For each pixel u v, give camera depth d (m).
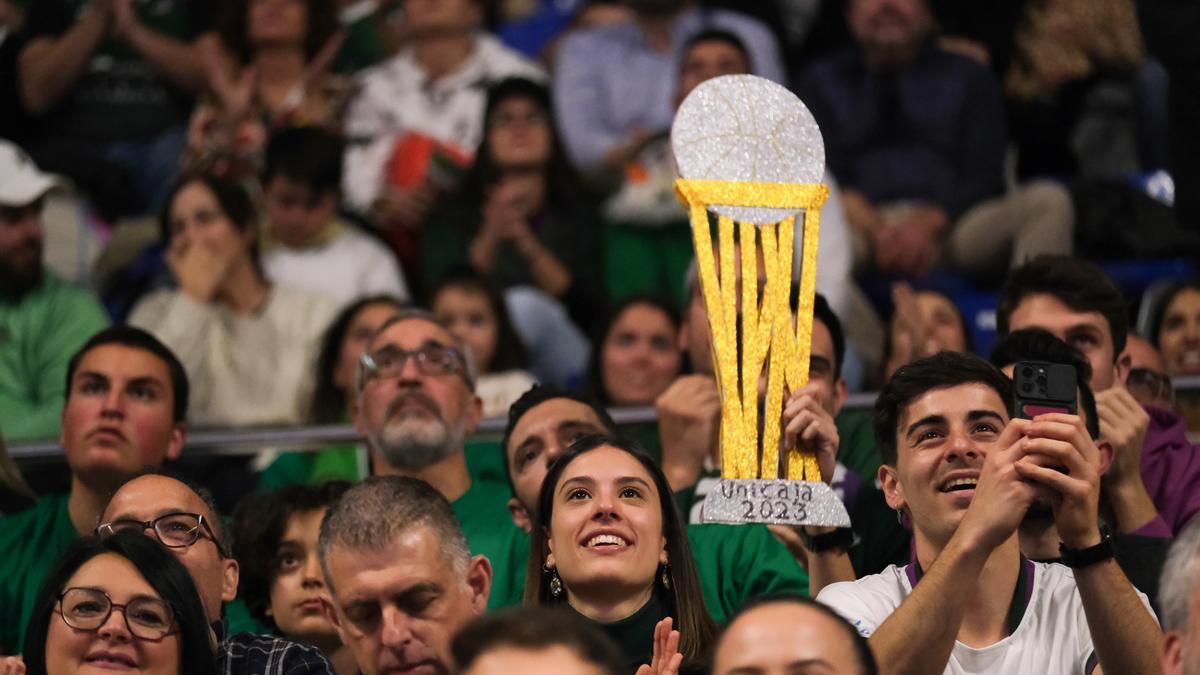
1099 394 13.40
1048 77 22.23
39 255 19.02
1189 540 9.51
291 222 20.48
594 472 11.90
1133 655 10.18
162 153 22.30
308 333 19.28
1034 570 11.59
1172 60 15.23
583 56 21.95
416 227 21.27
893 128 21.88
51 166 21.86
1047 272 14.35
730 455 10.76
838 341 14.53
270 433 15.84
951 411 11.46
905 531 13.98
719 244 10.98
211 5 23.08
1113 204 20.61
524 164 21.16
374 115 22.02
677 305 19.34
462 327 18.95
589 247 21.17
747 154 11.09
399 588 11.59
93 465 15.06
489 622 8.27
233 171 21.67
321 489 14.37
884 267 21.06
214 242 19.19
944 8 22.67
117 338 15.38
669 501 12.09
